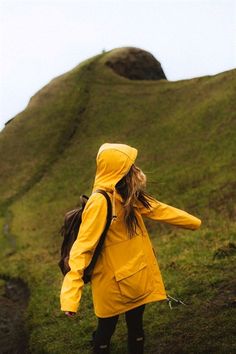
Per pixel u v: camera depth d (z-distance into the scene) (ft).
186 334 23.57
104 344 16.71
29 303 45.27
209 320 24.53
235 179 70.28
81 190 106.63
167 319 26.68
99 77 179.32
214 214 59.82
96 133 143.23
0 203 117.80
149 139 122.11
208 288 30.40
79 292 14.51
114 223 15.78
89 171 117.80
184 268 37.52
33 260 66.03
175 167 93.40
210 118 111.45
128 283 15.84
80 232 15.30
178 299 29.73
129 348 17.24
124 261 15.94
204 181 78.02
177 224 16.81
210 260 37.37
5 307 46.57
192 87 146.82
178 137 112.37
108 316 16.14
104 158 15.92
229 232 46.37
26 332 36.99
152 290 16.38
